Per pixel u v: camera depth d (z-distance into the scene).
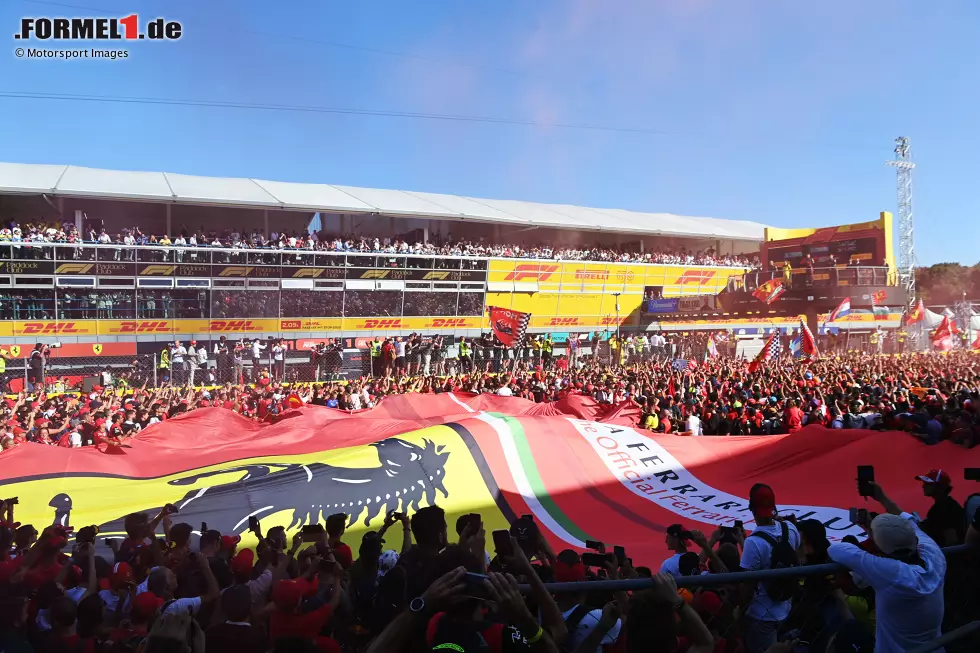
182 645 2.91
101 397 19.80
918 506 8.89
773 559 5.03
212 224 36.81
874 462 10.60
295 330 32.47
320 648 3.75
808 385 19.72
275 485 9.41
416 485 9.91
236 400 19.41
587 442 11.48
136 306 28.91
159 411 17.86
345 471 9.74
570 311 42.19
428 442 10.52
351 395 21.00
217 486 9.36
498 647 2.70
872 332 45.38
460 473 10.23
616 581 3.05
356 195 40.56
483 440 10.83
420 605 2.65
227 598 3.89
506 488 10.26
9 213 31.95
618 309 44.16
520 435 11.11
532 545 4.92
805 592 4.38
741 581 3.47
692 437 12.06
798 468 11.08
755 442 11.80
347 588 4.98
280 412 17.72
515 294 39.81
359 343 34.22
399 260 35.12
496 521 9.67
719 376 25.14
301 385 25.03
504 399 18.61
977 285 84.19
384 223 42.06
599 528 9.53
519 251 41.66
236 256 31.23
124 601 5.09
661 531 9.33
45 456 10.77
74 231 29.14
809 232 52.22
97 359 28.03
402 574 3.62
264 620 4.52
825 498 9.91
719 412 15.79
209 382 28.50
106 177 33.00
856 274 45.38
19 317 26.88
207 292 30.52
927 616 3.54
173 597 4.68
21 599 4.32
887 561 3.58
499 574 2.69
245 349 29.52
